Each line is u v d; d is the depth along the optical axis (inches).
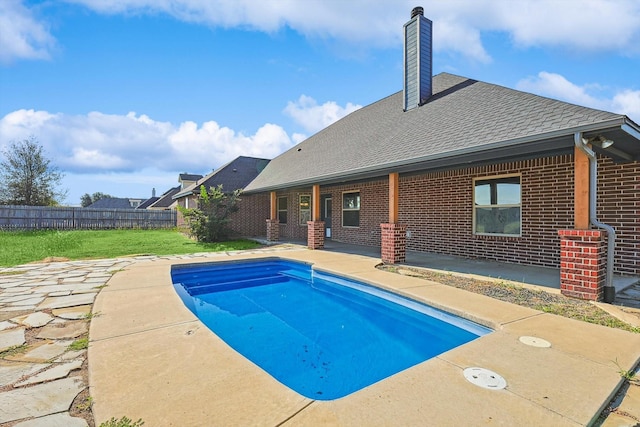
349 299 260.8
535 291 207.8
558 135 183.5
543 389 95.6
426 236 399.5
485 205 339.3
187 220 573.6
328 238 584.1
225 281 334.6
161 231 759.7
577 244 190.2
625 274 246.1
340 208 541.3
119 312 170.1
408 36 425.4
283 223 673.6
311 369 143.9
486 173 335.0
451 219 370.3
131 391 94.7
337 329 193.2
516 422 80.8
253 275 357.1
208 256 377.4
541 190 293.6
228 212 574.2
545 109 226.1
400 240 320.8
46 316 164.6
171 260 342.6
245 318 213.9
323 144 548.1
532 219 300.4
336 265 309.9
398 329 193.0
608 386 97.2
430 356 157.2
